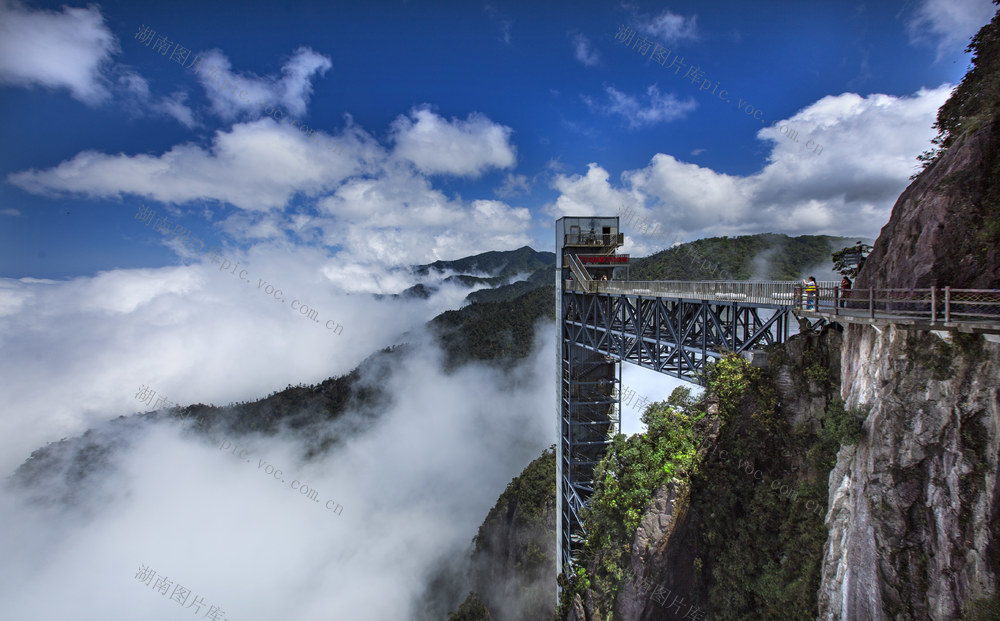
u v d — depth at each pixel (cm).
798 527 2064
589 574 3803
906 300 1473
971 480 1331
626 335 3656
